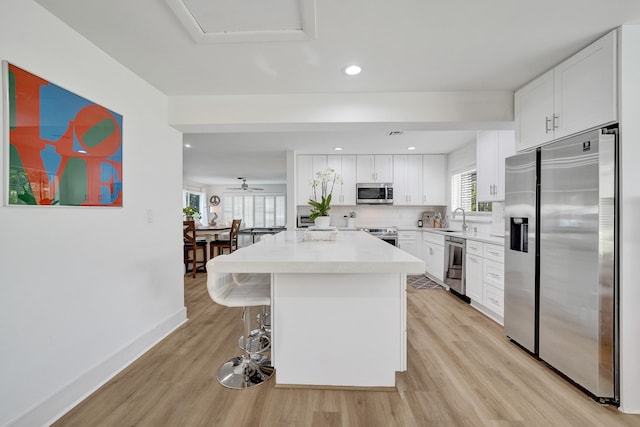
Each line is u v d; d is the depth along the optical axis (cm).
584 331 175
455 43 183
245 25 164
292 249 190
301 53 195
